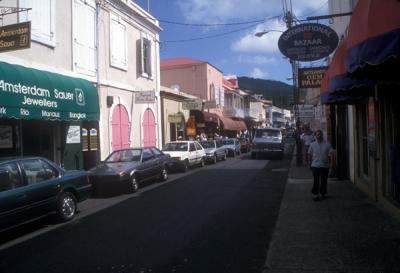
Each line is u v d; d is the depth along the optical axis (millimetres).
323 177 11258
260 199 12055
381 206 9938
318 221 8773
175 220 9484
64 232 8758
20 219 8438
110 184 13727
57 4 15383
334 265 6027
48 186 9305
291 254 6633
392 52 5242
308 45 12797
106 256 6910
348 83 8461
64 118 13789
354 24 6258
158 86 24734
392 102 9289
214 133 39188
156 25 24078
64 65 15781
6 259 7008
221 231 8336
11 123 13297
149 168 15727
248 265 6215
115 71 19719
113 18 19516
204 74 41938
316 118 27438
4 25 12398
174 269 6141
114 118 19422
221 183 16016
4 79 11266
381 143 9914
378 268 5836
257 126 74125
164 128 26906
